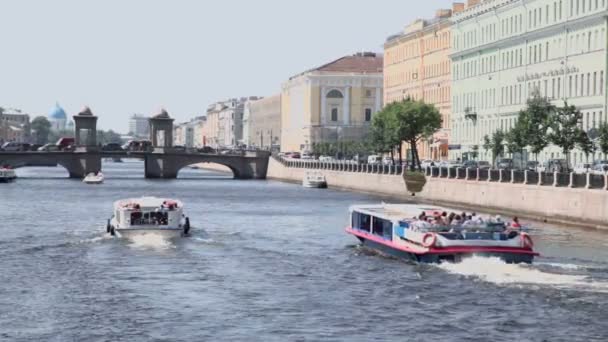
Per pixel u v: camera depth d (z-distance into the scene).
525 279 63.66
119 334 50.66
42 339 49.62
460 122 193.38
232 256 77.06
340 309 56.19
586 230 93.69
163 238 87.44
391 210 80.62
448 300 58.06
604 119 137.88
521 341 49.09
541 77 157.75
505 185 113.56
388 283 63.72
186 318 54.06
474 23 187.00
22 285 63.72
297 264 72.62
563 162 134.12
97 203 142.38
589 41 143.12
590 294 59.12
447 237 68.19
